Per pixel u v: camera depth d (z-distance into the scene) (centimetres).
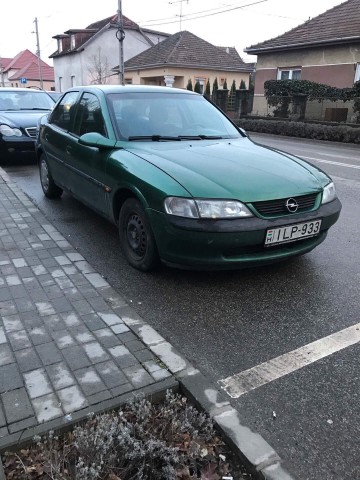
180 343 302
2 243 466
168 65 3212
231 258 344
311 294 374
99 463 192
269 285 389
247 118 2381
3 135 902
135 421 225
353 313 345
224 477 200
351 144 1596
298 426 230
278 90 2158
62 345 285
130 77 3716
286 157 434
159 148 418
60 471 194
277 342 305
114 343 289
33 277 386
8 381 248
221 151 421
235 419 226
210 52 3484
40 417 222
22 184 777
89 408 229
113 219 436
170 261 360
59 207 628
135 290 375
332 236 527
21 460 202
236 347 298
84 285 373
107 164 425
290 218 354
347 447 217
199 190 337
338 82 2075
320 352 293
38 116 972
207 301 359
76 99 548
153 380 253
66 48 4469
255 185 353
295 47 2208
